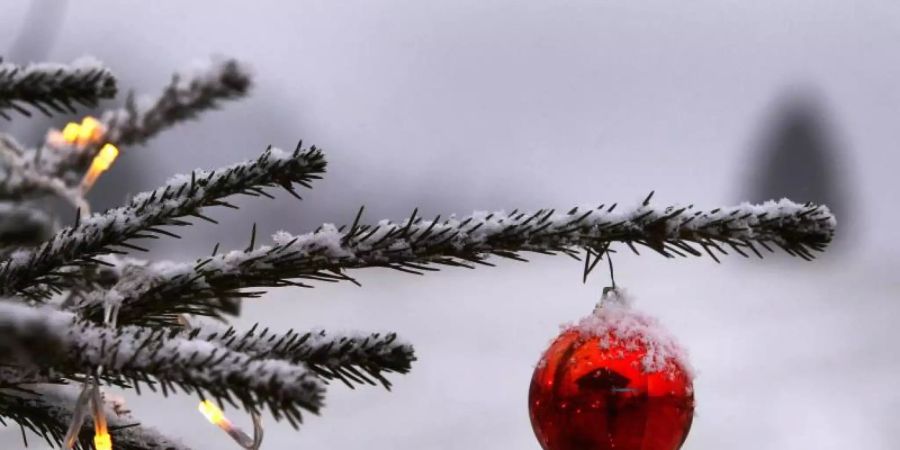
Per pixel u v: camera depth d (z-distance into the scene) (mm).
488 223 676
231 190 679
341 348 646
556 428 719
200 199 675
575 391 712
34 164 874
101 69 733
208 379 560
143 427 722
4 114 734
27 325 512
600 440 711
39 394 680
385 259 667
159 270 675
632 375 710
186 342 579
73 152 892
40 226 729
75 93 730
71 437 616
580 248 705
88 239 667
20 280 665
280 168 678
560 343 733
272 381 553
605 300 741
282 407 555
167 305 667
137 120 897
